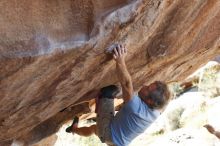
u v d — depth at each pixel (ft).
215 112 38.68
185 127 41.16
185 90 50.01
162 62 14.99
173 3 11.76
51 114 14.94
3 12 9.70
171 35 13.26
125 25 11.05
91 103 19.03
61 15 10.31
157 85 12.87
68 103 14.66
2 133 15.02
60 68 11.41
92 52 11.32
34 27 10.05
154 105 12.84
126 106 12.96
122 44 11.78
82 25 10.59
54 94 13.01
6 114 12.99
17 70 10.43
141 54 13.64
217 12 13.46
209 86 48.24
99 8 10.59
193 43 14.42
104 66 12.80
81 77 12.73
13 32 9.86
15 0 9.75
